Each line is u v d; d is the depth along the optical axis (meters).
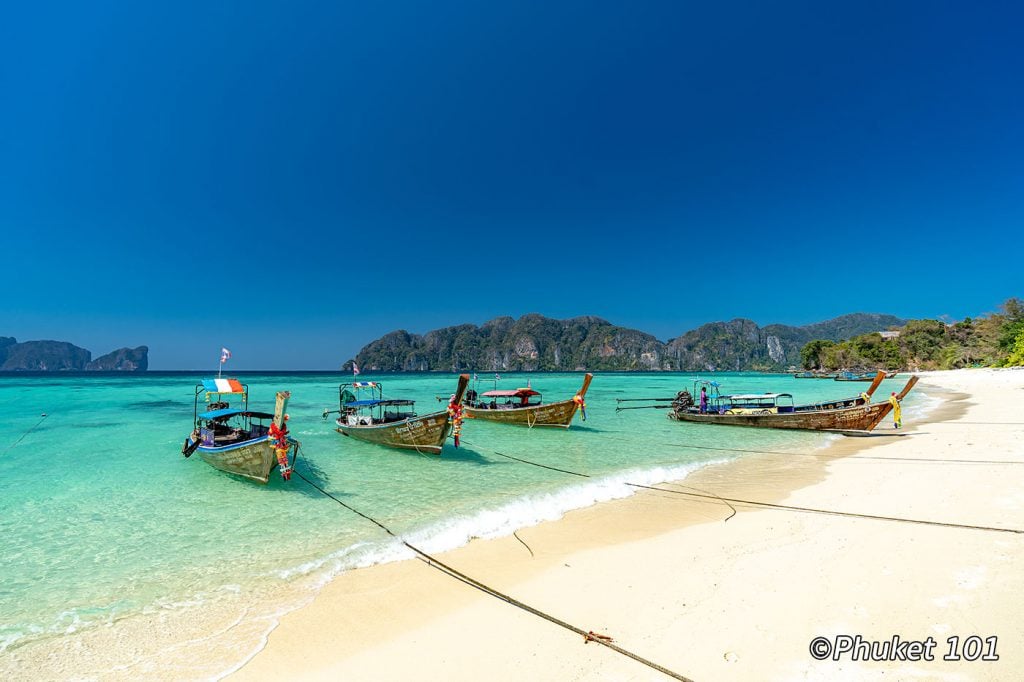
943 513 9.00
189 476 13.98
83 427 23.17
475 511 11.08
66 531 9.88
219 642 5.95
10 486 12.98
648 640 5.41
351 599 6.98
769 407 26.00
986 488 10.55
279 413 12.41
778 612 5.75
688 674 4.72
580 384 77.44
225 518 10.66
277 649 5.75
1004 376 63.25
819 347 133.38
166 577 7.82
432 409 33.31
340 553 8.73
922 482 11.77
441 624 6.15
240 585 7.53
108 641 6.03
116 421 25.34
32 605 6.96
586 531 9.56
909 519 8.85
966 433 19.83
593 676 4.82
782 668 4.69
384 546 9.00
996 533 7.72
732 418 24.58
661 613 6.00
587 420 27.83
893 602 5.71
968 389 50.12
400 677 5.04
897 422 20.17
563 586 7.04
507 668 5.08
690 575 7.08
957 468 13.20
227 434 16.27
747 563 7.35
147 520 10.53
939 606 5.53
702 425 25.33
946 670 4.44
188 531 9.91
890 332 132.62
